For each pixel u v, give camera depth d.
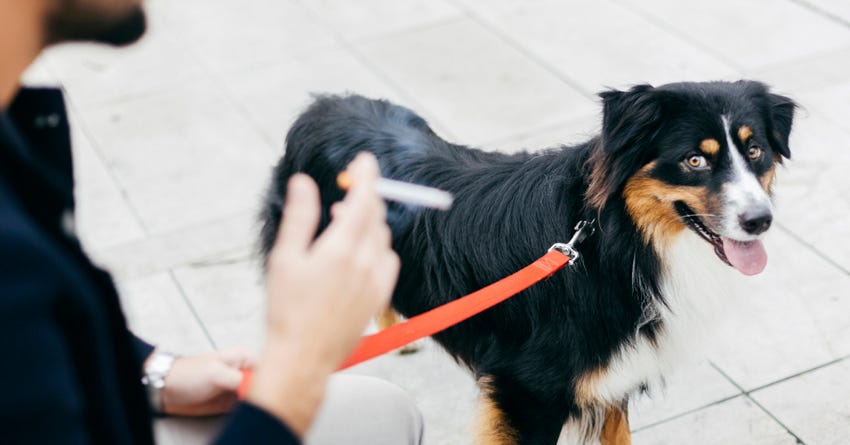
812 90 5.59
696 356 3.36
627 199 2.93
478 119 5.53
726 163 2.84
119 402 1.09
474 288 3.23
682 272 3.06
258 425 0.97
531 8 6.70
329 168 3.48
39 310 0.87
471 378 3.93
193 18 6.81
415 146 3.45
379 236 1.03
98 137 5.55
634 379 3.20
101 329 1.00
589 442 3.39
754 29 6.25
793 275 4.35
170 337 4.16
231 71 6.15
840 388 3.78
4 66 0.95
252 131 5.55
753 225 2.77
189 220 4.87
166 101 5.86
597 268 3.00
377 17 6.71
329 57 6.25
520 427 3.25
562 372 3.14
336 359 1.01
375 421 1.80
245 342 4.12
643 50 6.12
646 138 2.86
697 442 3.60
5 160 0.93
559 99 5.67
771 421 3.66
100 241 4.74
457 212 3.25
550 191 3.07
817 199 4.77
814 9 6.43
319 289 0.98
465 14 6.67
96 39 1.02
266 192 3.90
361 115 3.61
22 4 0.93
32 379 0.87
